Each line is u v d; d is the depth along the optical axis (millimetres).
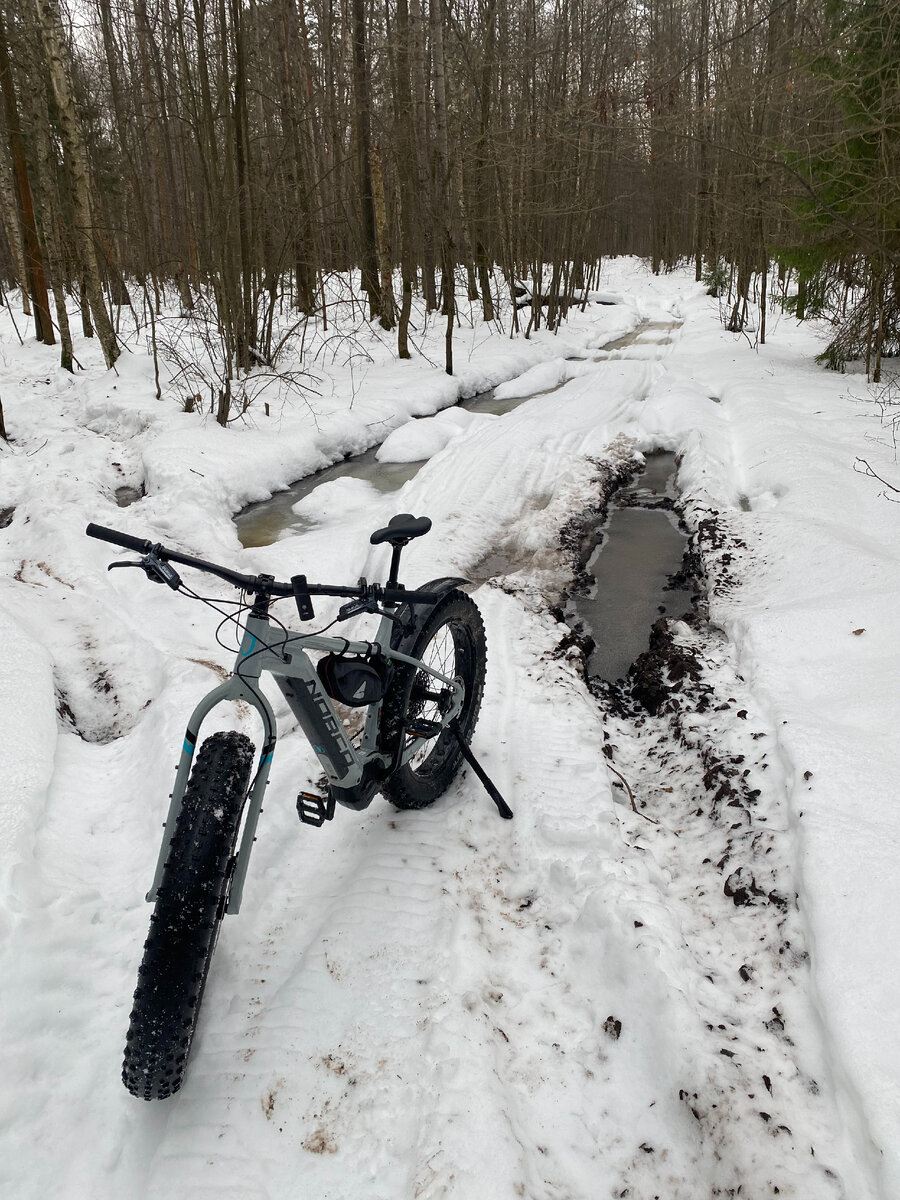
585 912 2412
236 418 9133
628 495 7270
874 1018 1898
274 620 2152
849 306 12844
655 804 3113
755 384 9961
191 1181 1769
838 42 6723
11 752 3002
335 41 15164
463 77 13320
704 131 8023
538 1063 2033
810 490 5922
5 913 2221
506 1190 1686
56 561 5184
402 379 11656
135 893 2549
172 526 6180
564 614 4977
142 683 3951
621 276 34156
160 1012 1758
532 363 13992
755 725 3283
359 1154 1804
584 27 13070
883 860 2312
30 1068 1949
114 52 15555
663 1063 1980
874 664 3455
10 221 17219
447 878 2646
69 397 10891
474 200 14758
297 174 12094
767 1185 1686
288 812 2996
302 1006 2184
